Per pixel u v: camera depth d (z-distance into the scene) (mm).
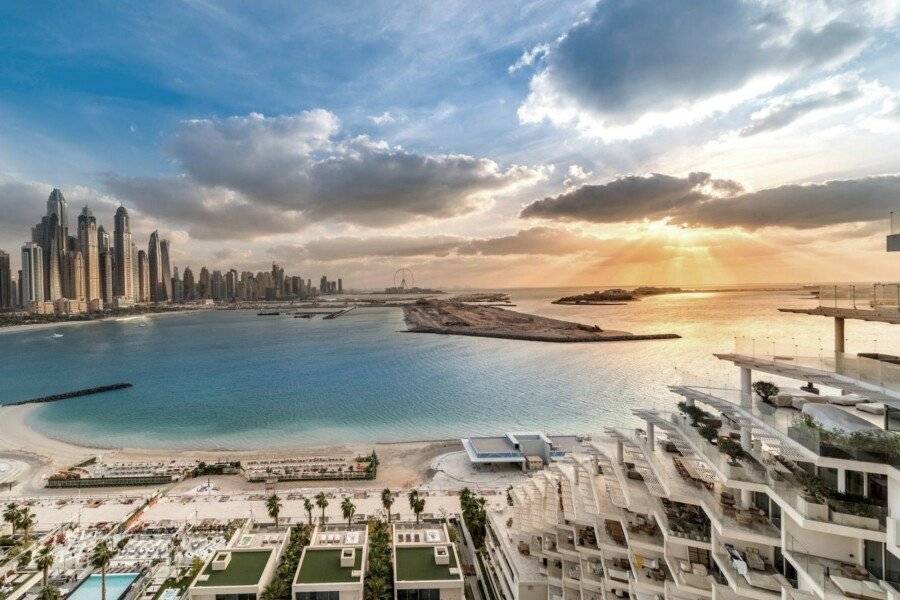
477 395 187375
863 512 26531
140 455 127438
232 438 142375
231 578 59344
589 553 48406
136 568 70500
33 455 128750
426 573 60812
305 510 90688
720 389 41438
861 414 33594
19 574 68500
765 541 31734
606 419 155750
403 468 114875
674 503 41031
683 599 37031
